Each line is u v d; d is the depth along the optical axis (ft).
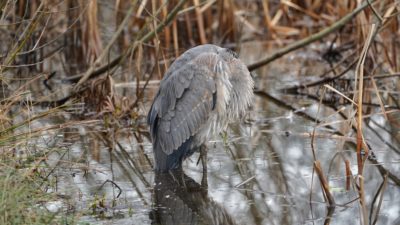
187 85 35.63
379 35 52.03
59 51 55.98
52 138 38.88
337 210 31.40
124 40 59.41
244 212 31.24
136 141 41.16
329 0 64.54
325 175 35.58
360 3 49.29
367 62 53.72
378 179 35.09
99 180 34.60
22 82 52.60
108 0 63.93
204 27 62.95
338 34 60.59
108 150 39.34
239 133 42.47
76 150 38.93
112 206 31.27
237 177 35.50
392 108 46.93
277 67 58.44
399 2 43.70
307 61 60.18
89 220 29.53
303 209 31.55
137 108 45.24
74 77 52.90
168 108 36.01
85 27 54.49
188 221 30.19
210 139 39.65
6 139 32.01
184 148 36.01
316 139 41.29
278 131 42.70
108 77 45.70
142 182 34.65
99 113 44.45
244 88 37.37
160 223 29.55
